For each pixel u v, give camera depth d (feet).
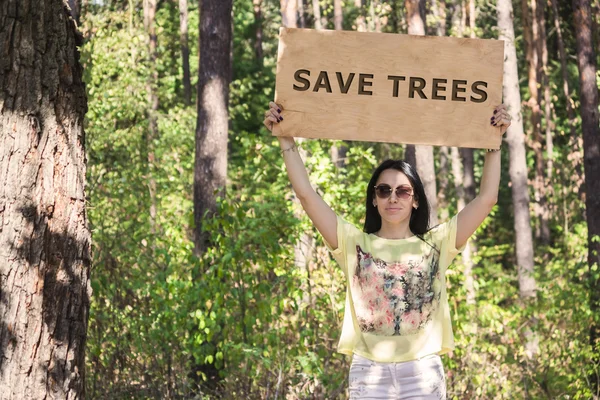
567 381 37.68
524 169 66.74
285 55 14.73
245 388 27.40
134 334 28.25
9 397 14.23
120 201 33.73
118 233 30.94
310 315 29.04
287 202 32.30
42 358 14.52
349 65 14.75
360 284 13.89
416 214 14.49
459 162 86.22
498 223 111.14
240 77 108.99
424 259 13.94
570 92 102.89
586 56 48.88
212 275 28.60
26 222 14.51
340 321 29.25
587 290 39.63
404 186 14.05
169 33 104.12
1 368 14.25
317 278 30.22
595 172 48.03
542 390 37.22
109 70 52.19
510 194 111.65
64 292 14.82
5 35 14.71
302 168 14.57
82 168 15.39
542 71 97.81
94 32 55.01
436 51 14.78
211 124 40.42
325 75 14.73
